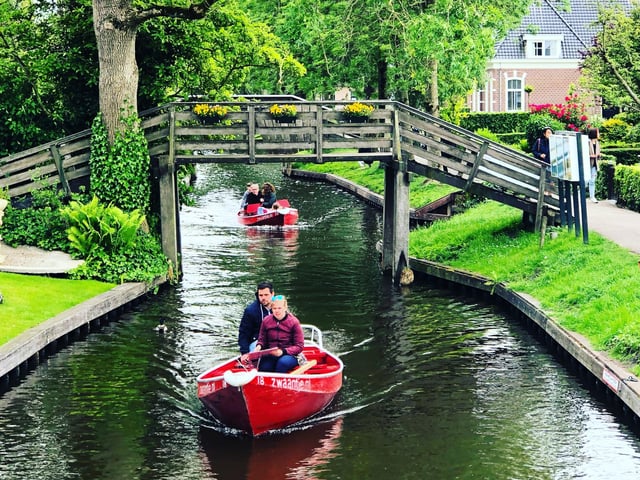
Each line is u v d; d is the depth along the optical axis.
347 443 13.62
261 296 15.02
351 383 16.11
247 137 23.44
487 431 13.96
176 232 24.33
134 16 22.34
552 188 23.52
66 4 25.78
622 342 15.32
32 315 18.12
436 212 30.70
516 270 21.58
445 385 15.95
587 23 56.38
